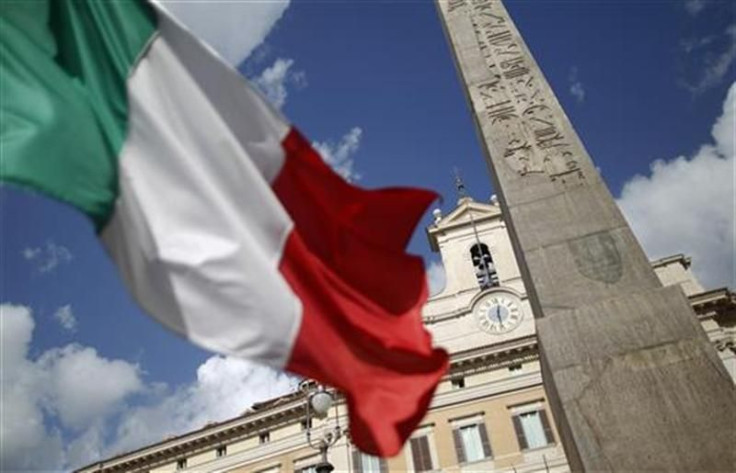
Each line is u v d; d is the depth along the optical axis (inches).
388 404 163.9
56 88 177.9
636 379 194.1
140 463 1293.1
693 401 185.9
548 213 258.7
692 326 202.7
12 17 186.1
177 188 169.9
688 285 1144.8
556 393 202.5
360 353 170.9
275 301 164.2
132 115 177.8
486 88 321.4
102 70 185.2
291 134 189.6
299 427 1185.4
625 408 188.5
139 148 174.1
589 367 200.1
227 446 1240.2
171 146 173.5
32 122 169.2
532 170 277.9
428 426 1098.1
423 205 191.0
